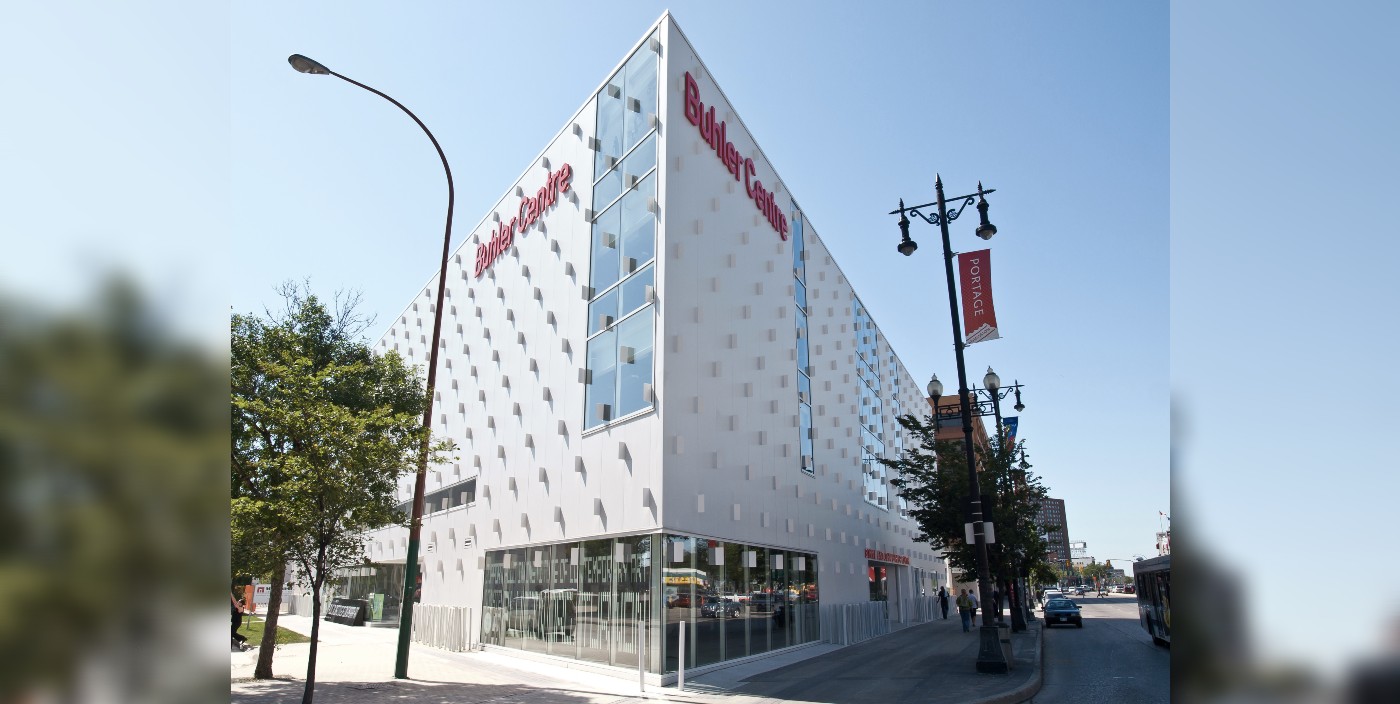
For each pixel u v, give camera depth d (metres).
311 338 16.66
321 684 14.77
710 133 20.16
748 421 20.58
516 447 22.70
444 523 27.55
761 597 20.28
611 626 16.97
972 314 16.92
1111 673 17.11
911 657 19.70
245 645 22.45
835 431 28.44
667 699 13.33
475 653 22.14
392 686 14.63
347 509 11.17
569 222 21.47
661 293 17.03
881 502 35.16
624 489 17.23
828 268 29.86
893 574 37.62
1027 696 13.66
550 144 23.09
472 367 26.69
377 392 16.94
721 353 19.41
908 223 18.02
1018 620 30.73
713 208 19.88
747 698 13.30
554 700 13.13
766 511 21.11
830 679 15.62
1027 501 32.16
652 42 19.03
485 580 23.64
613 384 18.33
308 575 11.35
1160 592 21.73
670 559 15.94
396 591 31.44
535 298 22.73
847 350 31.39
